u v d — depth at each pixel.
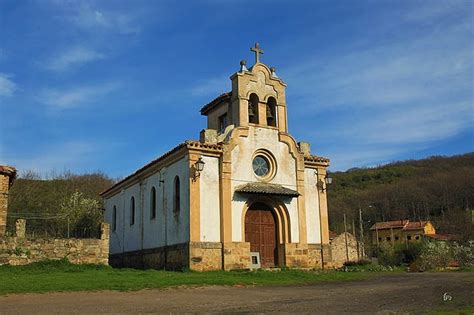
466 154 133.38
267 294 15.57
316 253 28.81
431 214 100.56
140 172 32.44
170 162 28.25
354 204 104.06
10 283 17.97
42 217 49.19
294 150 29.31
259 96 28.86
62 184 66.19
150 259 29.72
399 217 101.50
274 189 27.11
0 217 28.66
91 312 11.26
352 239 47.03
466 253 42.12
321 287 18.14
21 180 61.97
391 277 22.81
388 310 11.18
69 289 16.55
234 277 21.20
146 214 31.45
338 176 130.62
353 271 27.50
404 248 56.38
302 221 28.53
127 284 17.83
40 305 12.75
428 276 23.11
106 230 26.94
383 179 124.75
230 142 26.89
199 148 25.89
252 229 27.42
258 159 28.25
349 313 10.72
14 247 24.61
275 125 29.44
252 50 29.50
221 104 30.97
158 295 15.28
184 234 25.56
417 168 129.88
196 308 11.95
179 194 26.89
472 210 88.88
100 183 71.25
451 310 10.66
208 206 25.70
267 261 27.52
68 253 25.73
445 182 103.44
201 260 24.70
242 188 26.38
